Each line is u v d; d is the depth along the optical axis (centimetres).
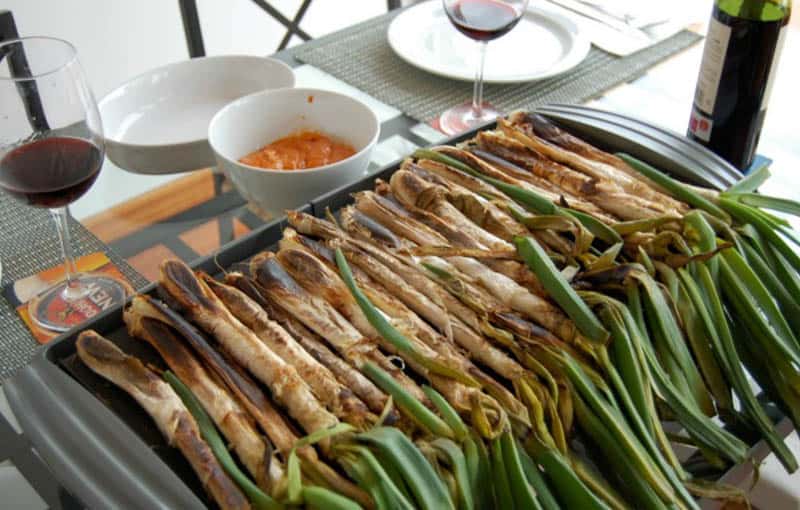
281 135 119
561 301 88
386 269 91
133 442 77
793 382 90
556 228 95
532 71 135
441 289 90
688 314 91
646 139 109
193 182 118
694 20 149
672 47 142
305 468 77
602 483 81
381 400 82
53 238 108
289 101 117
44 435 78
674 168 107
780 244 96
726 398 89
